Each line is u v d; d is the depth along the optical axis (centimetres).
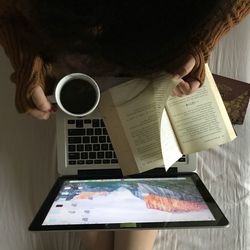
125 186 77
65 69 71
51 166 93
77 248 96
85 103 65
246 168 94
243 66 94
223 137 78
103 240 90
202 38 66
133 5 55
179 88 71
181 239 95
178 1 55
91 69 70
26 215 94
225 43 93
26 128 93
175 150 75
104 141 80
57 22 58
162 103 70
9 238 95
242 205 94
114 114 72
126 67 67
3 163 93
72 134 80
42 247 95
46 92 72
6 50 71
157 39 60
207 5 57
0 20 70
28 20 64
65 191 75
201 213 68
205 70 73
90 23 56
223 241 94
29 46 69
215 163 94
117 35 60
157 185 77
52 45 66
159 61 65
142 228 65
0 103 93
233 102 93
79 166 81
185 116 76
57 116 80
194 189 75
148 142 71
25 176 94
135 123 71
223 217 67
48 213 69
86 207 70
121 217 68
